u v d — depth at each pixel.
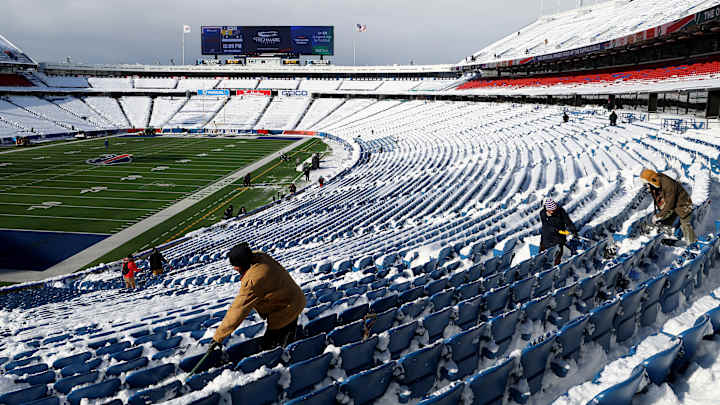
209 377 4.04
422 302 5.59
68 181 35.75
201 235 23.80
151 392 3.77
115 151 51.41
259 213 27.27
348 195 26.36
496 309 5.68
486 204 14.79
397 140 50.56
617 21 46.91
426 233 11.83
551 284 6.42
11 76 74.38
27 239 23.44
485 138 37.34
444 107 64.62
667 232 7.79
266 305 4.03
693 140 17.17
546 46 54.41
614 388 2.88
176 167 42.22
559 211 7.23
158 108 79.12
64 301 14.89
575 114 35.53
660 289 4.93
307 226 19.95
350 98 82.38
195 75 92.44
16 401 4.13
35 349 6.82
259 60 91.12
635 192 11.52
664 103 30.59
